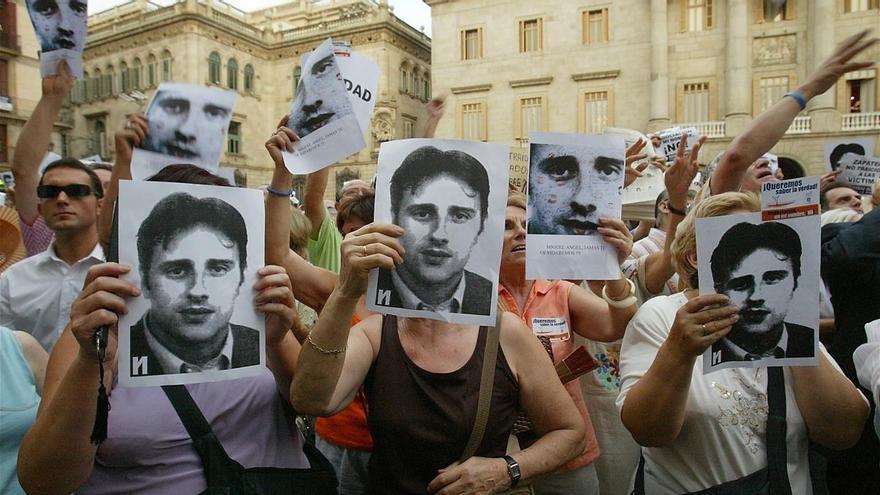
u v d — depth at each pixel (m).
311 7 54.75
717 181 2.68
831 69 2.56
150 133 2.73
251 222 1.75
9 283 3.30
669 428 1.86
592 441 2.80
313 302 2.69
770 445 1.90
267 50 39.06
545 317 2.82
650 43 26.08
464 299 1.80
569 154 2.28
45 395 1.78
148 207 1.64
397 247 1.76
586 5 27.28
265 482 1.94
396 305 1.79
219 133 2.82
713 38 25.08
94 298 1.53
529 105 28.66
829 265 2.57
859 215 4.16
